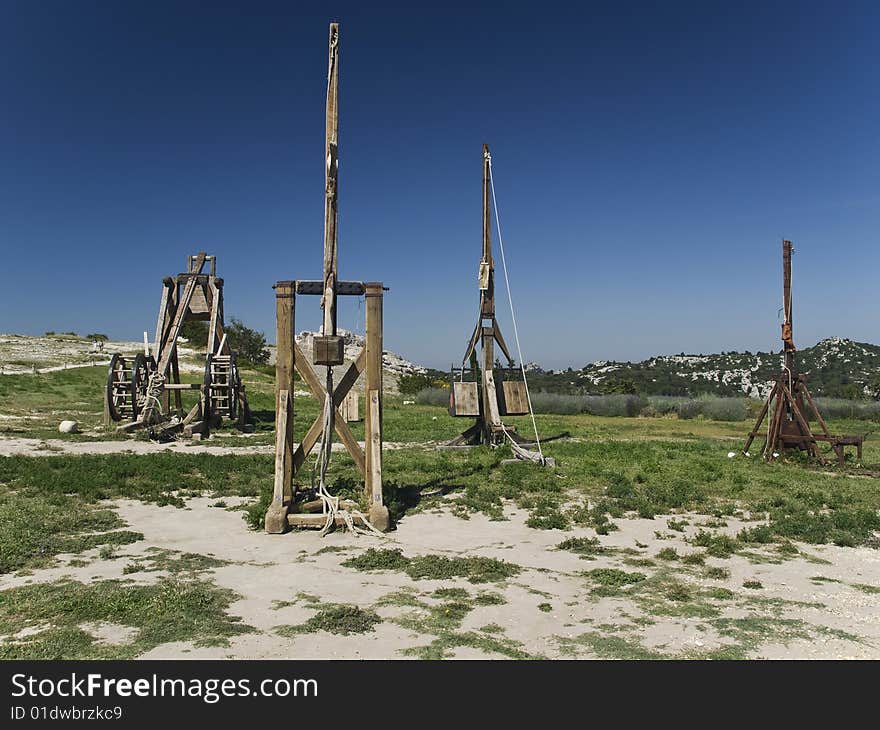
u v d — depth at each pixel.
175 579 7.18
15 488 11.51
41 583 6.92
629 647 5.58
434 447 19.00
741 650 5.55
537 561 8.23
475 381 19.19
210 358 22.17
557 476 14.20
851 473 15.48
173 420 22.09
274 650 5.40
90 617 5.98
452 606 6.43
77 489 11.59
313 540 9.04
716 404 35.28
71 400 29.17
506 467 15.23
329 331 10.26
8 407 25.52
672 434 25.36
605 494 12.52
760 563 8.22
